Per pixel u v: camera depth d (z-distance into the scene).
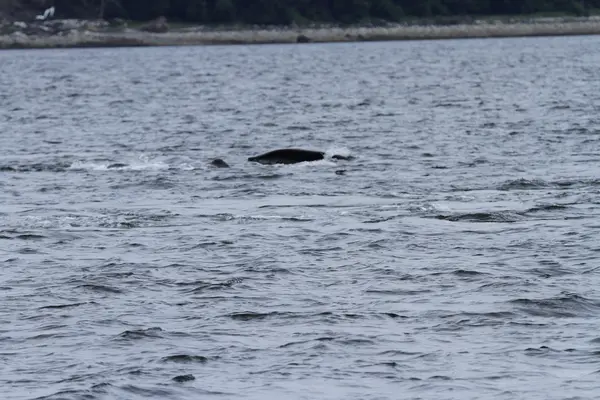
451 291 83.69
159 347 70.44
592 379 63.00
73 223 114.38
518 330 73.06
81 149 190.25
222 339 71.94
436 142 188.00
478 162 159.62
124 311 79.31
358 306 79.69
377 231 106.81
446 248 98.94
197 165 161.00
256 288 85.44
